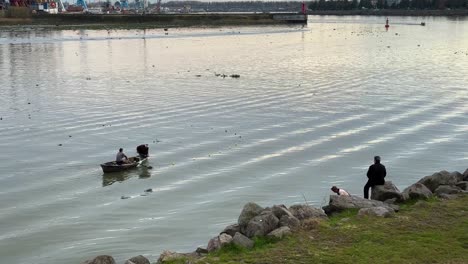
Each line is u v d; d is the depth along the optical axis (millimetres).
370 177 19328
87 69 71188
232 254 13164
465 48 101062
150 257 18266
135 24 180125
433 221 14805
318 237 13867
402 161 30125
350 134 36031
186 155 31281
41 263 18188
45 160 30297
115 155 31312
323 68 71500
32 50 96250
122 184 26516
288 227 14539
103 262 13148
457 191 18109
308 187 25891
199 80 60625
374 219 15172
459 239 13430
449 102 46312
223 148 32688
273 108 44281
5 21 168750
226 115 41656
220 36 135500
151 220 21984
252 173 28094
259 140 34469
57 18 183500
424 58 83875
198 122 39344
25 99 48500
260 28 175000
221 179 27156
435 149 32469
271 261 12391
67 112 42844
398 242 13273
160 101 47500
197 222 21688
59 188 25938
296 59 83188
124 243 19703
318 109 43906
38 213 22766
